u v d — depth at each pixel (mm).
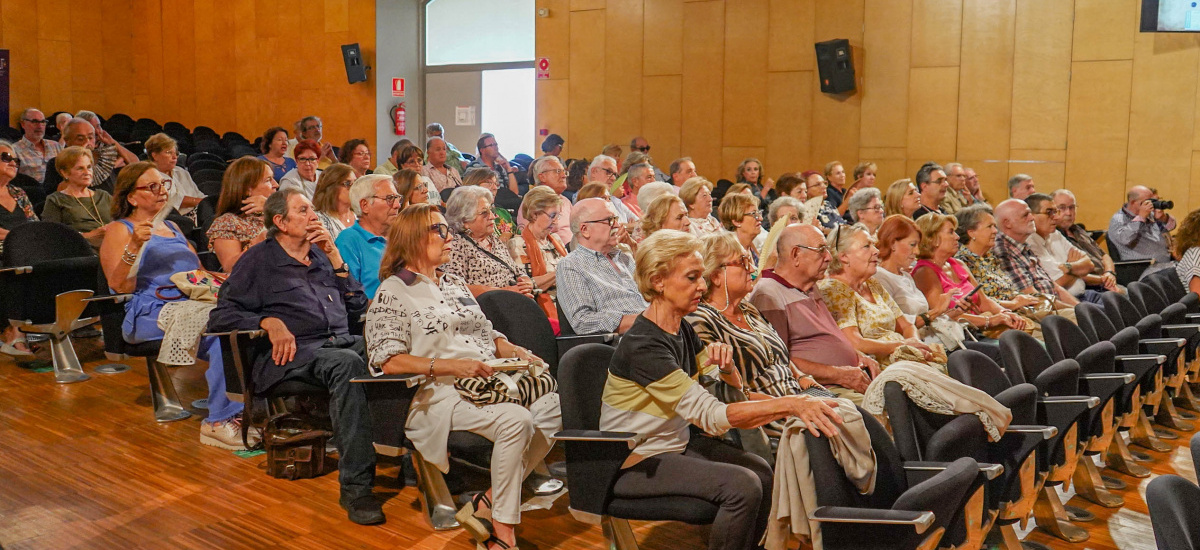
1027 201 5977
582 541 3033
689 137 10547
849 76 9492
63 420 4113
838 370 3316
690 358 2639
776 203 5121
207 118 13398
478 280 4133
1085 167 8836
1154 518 1767
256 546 2924
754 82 10148
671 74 10578
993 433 2535
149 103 13859
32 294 4578
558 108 11281
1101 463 4043
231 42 13039
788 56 9961
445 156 7375
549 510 3289
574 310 3744
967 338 4410
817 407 2172
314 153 6156
